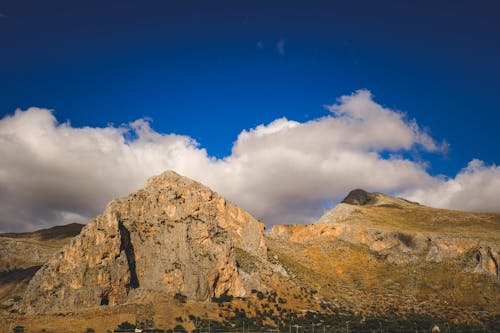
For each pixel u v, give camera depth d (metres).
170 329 143.00
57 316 145.62
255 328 151.88
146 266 179.88
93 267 167.62
